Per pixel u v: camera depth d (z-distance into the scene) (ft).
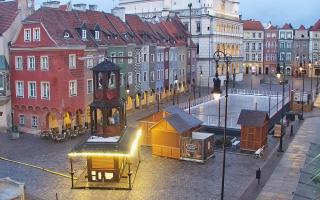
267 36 453.17
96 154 102.37
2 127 173.06
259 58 458.09
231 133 161.79
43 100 165.99
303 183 77.25
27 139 158.20
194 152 127.13
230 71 357.82
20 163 124.36
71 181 107.14
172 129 130.11
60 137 153.28
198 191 102.01
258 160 130.11
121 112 112.47
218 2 341.41
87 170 109.29
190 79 302.86
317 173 71.46
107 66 110.01
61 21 176.76
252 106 218.18
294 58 446.19
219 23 335.47
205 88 317.83
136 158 132.05
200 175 114.83
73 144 149.59
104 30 205.46
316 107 234.38
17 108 173.58
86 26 184.55
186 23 331.98
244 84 349.00
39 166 121.49
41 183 106.73
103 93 109.70
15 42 171.12
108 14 226.58
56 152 137.90
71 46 166.30
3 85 170.91
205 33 324.80
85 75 177.17
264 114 139.64
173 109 148.25
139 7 377.30
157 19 297.33
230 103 231.09
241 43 382.01
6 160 127.54
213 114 193.16
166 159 131.23
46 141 154.71
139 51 228.63
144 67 235.20
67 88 166.09
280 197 96.89
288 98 244.01
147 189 103.19
